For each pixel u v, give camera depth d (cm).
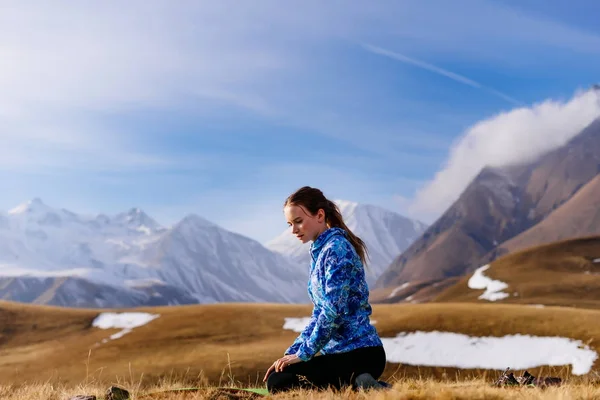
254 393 700
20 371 7312
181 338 8062
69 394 854
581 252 16425
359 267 595
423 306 8388
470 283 16125
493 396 561
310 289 615
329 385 592
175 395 713
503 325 7169
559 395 571
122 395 746
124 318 9350
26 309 9944
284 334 8106
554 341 6588
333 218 615
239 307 9356
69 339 8838
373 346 602
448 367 6412
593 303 12900
